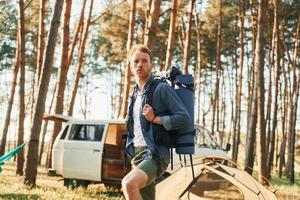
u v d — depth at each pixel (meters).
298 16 29.17
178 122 3.60
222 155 11.03
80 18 21.08
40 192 10.32
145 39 11.90
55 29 11.03
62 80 16.00
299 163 44.59
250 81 30.30
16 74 21.42
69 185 12.04
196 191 8.21
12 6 26.89
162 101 3.72
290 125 27.31
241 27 27.20
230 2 29.53
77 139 11.91
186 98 3.79
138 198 3.51
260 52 14.12
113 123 11.68
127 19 25.39
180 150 3.70
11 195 9.73
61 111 16.14
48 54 11.02
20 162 15.02
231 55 36.28
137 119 3.85
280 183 22.31
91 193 11.17
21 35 15.69
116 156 12.20
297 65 32.34
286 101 32.19
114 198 10.42
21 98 15.72
